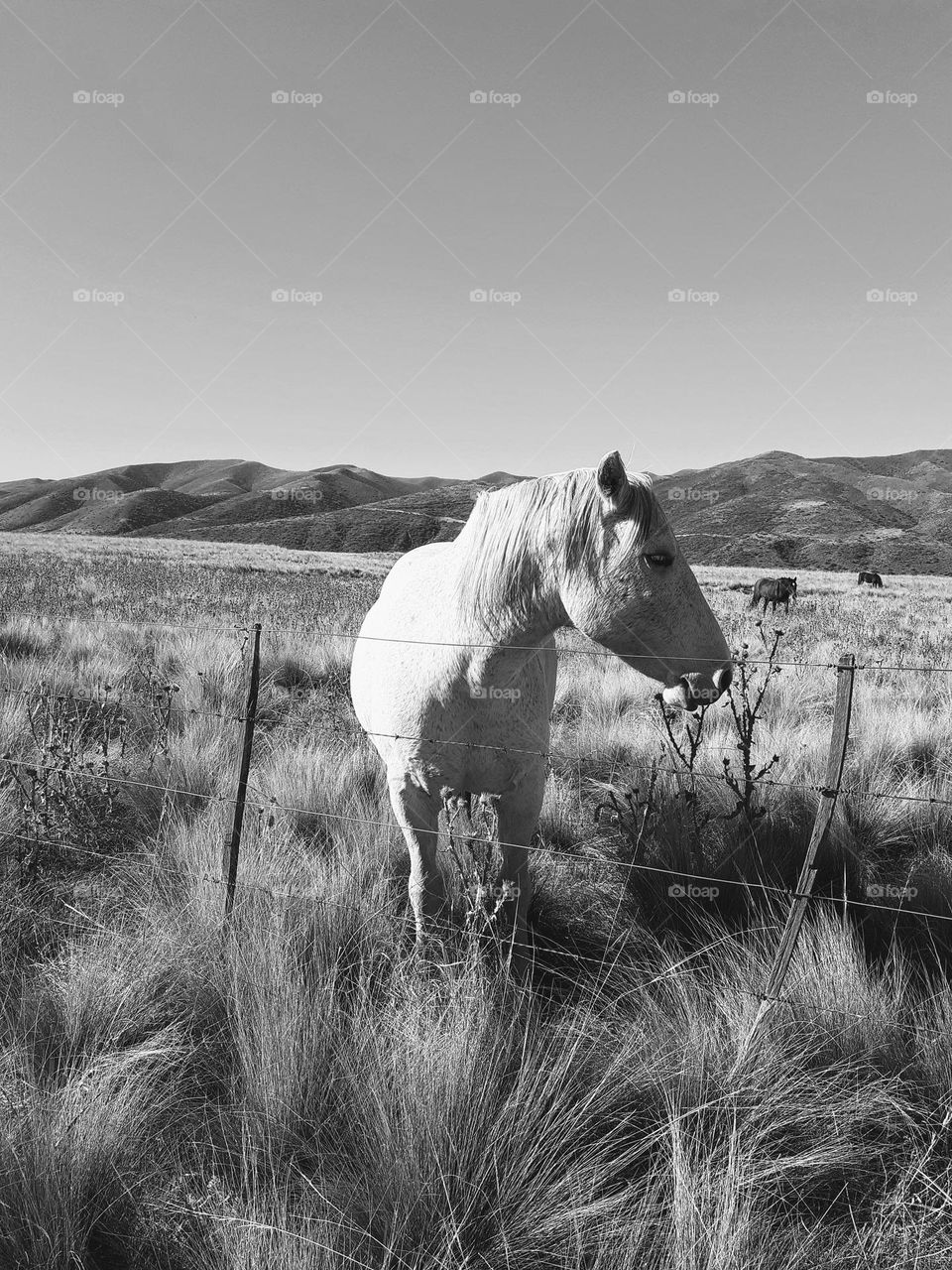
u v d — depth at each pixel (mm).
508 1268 1787
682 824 4012
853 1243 1891
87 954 2943
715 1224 1775
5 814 4160
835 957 2777
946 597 26719
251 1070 2334
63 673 7098
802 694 7281
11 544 42062
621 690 7523
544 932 3465
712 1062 2355
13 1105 2074
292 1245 1737
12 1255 1744
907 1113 2281
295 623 11906
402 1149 2010
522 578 2572
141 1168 2064
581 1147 2125
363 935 3135
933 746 5816
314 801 4555
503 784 2881
